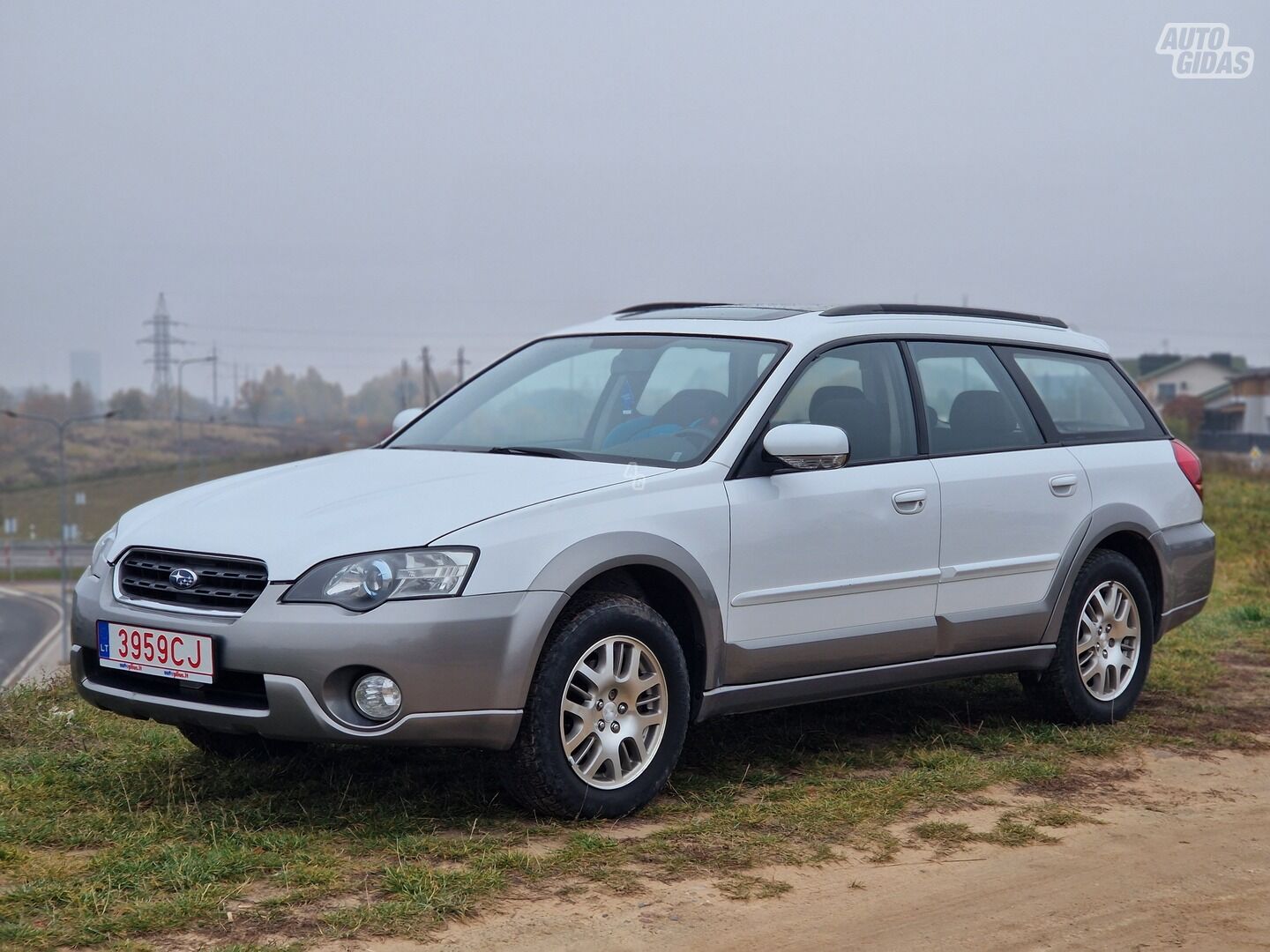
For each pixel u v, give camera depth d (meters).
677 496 4.86
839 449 4.99
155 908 3.64
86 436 164.62
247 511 4.70
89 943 3.44
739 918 3.81
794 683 5.20
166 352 172.12
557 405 5.64
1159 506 6.59
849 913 3.88
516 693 4.36
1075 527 6.14
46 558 101.88
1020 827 4.72
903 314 6.02
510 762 4.46
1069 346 6.58
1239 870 4.35
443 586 4.30
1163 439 6.80
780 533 5.08
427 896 3.78
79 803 4.65
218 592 4.39
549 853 4.24
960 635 5.70
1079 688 6.17
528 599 4.39
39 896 3.71
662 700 4.75
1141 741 6.04
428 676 4.24
